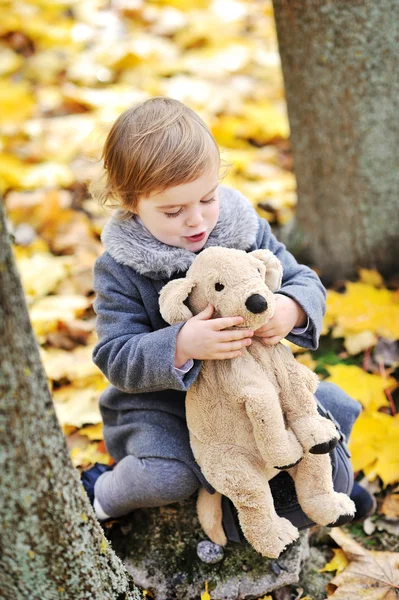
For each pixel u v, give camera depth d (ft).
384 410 7.32
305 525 5.56
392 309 8.21
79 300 8.87
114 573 4.75
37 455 4.04
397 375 7.66
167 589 5.69
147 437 5.56
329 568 6.00
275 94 12.91
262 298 4.55
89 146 11.23
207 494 5.59
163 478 5.42
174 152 4.97
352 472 5.73
